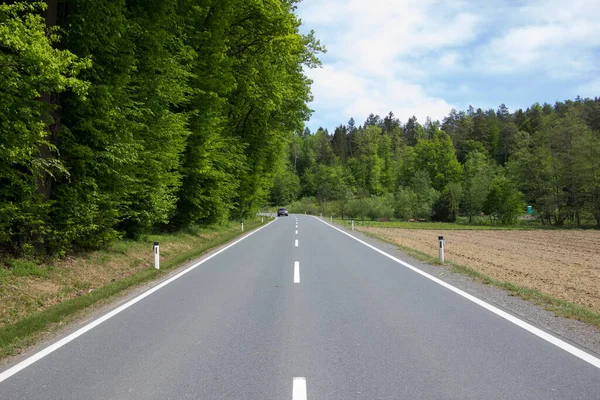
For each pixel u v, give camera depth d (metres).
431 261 13.37
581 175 60.16
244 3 21.77
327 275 10.57
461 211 87.94
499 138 121.06
